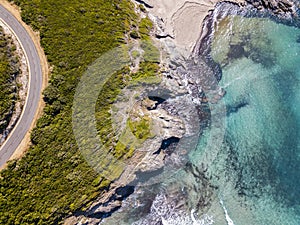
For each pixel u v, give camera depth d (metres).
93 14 51.72
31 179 42.94
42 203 43.53
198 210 53.12
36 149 43.47
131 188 51.69
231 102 59.19
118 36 52.66
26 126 43.41
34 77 44.91
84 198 46.91
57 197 44.72
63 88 45.84
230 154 56.62
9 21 46.03
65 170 45.44
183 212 52.75
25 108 43.88
